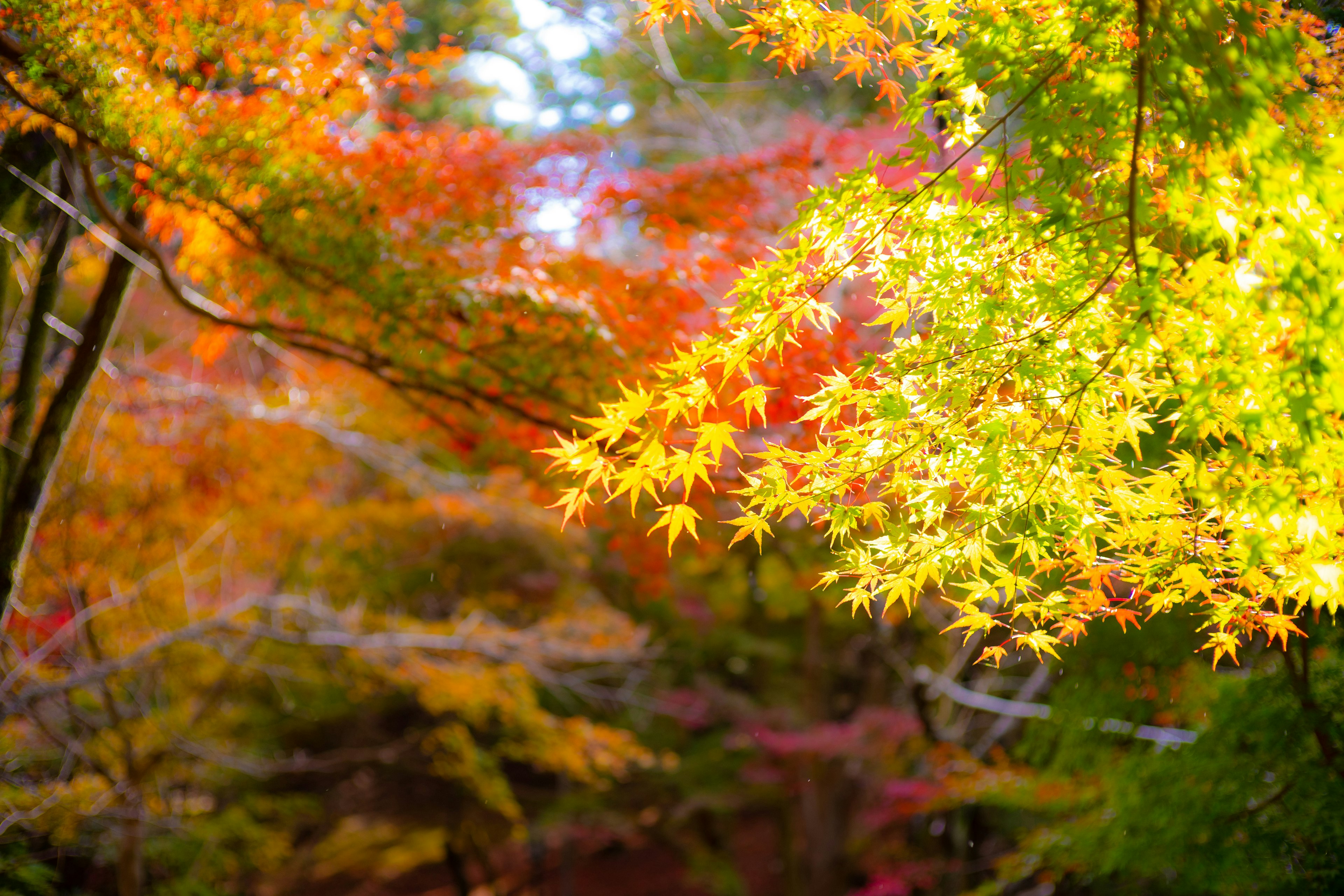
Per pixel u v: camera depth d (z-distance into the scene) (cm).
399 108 752
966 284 303
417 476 999
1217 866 596
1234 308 257
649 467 295
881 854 1247
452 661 1062
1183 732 768
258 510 930
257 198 518
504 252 616
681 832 1554
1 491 557
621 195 657
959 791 885
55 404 557
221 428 888
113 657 848
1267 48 238
